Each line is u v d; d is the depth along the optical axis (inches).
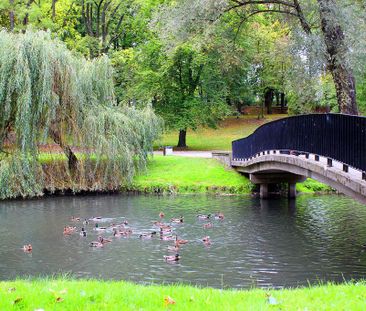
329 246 684.7
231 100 2274.9
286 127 780.6
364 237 738.2
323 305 283.6
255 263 601.0
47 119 1054.4
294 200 1100.5
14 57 1042.1
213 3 973.2
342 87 889.5
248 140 1112.2
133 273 561.6
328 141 597.3
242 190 1204.5
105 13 1957.4
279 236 744.3
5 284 350.6
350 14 844.0
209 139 2197.3
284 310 273.4
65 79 1101.7
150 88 1788.9
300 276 548.4
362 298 301.0
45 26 1667.1
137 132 1248.8
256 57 1966.0
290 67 979.3
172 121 1814.7
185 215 909.8
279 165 866.8
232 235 751.7
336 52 871.7
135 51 1926.7
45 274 557.6
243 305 281.0
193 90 1852.9
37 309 269.6
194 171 1310.3
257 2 1032.2
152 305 284.5
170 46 1099.3
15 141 1076.5
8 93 1031.0
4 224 828.6
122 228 792.3
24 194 1075.3
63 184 1142.3
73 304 285.0
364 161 487.8
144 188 1198.3
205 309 272.8
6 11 1734.7
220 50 1296.8
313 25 1010.7
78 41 1780.3
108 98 1221.7
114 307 279.4
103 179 1161.4
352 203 1055.0
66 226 810.8
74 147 1139.9
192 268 580.7
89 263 602.9
